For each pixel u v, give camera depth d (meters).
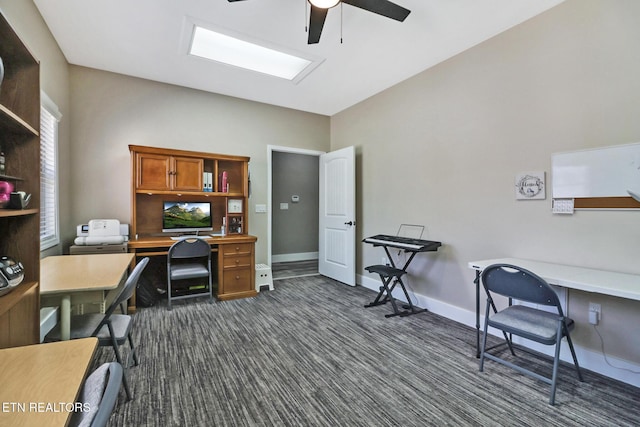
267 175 4.46
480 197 2.81
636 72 1.94
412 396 1.84
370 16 2.42
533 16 2.42
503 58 2.62
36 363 0.93
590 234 2.14
